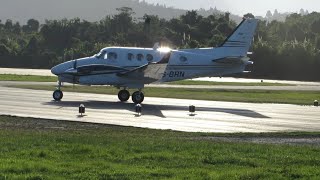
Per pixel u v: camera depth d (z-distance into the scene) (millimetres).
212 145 47469
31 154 40219
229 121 76812
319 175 34562
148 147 44969
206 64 112750
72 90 135125
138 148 44281
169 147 45375
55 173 33688
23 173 33375
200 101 112062
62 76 105688
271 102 113688
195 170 35594
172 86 168125
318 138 59438
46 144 45188
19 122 67812
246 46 116125
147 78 104875
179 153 42469
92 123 69188
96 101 104812
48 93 120188
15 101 97625
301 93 146500
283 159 40781
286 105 107250
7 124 65438
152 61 107188
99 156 40250
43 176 32531
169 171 34969
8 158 38188
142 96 104062
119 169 35281
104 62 105750
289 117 83750
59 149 42812
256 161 39594
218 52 115000
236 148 45969
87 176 32969
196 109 94125
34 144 45062
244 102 112438
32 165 35250
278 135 61188
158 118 78375
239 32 115688
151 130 63875
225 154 42531
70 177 32688
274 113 89938
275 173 34969
